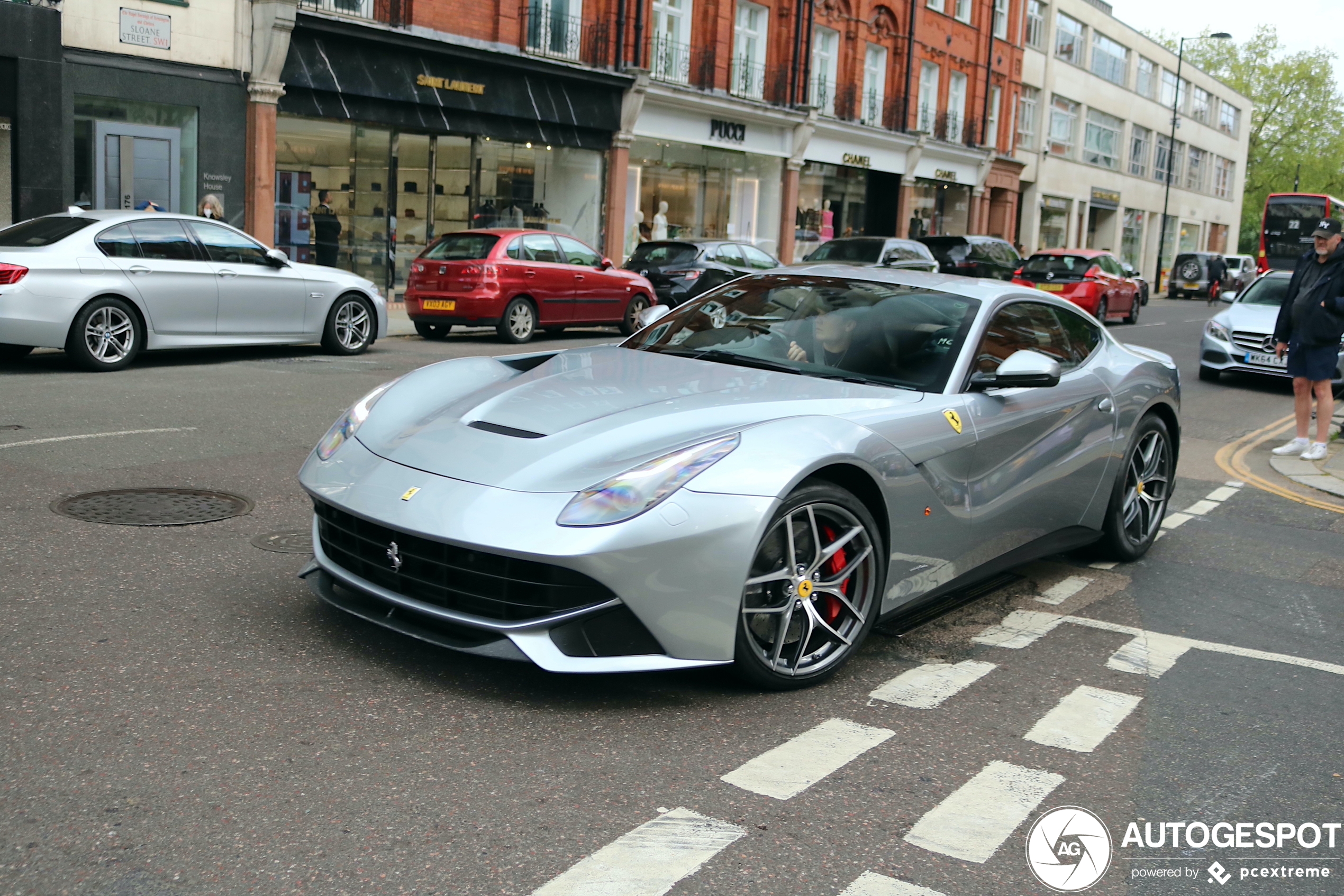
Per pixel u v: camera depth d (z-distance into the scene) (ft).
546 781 9.46
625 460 11.23
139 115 54.75
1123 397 17.28
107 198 54.13
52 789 8.82
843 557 12.32
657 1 83.10
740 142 91.30
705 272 60.85
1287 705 12.42
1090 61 155.74
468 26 68.39
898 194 114.11
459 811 8.87
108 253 34.60
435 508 10.99
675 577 10.66
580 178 78.43
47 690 10.62
